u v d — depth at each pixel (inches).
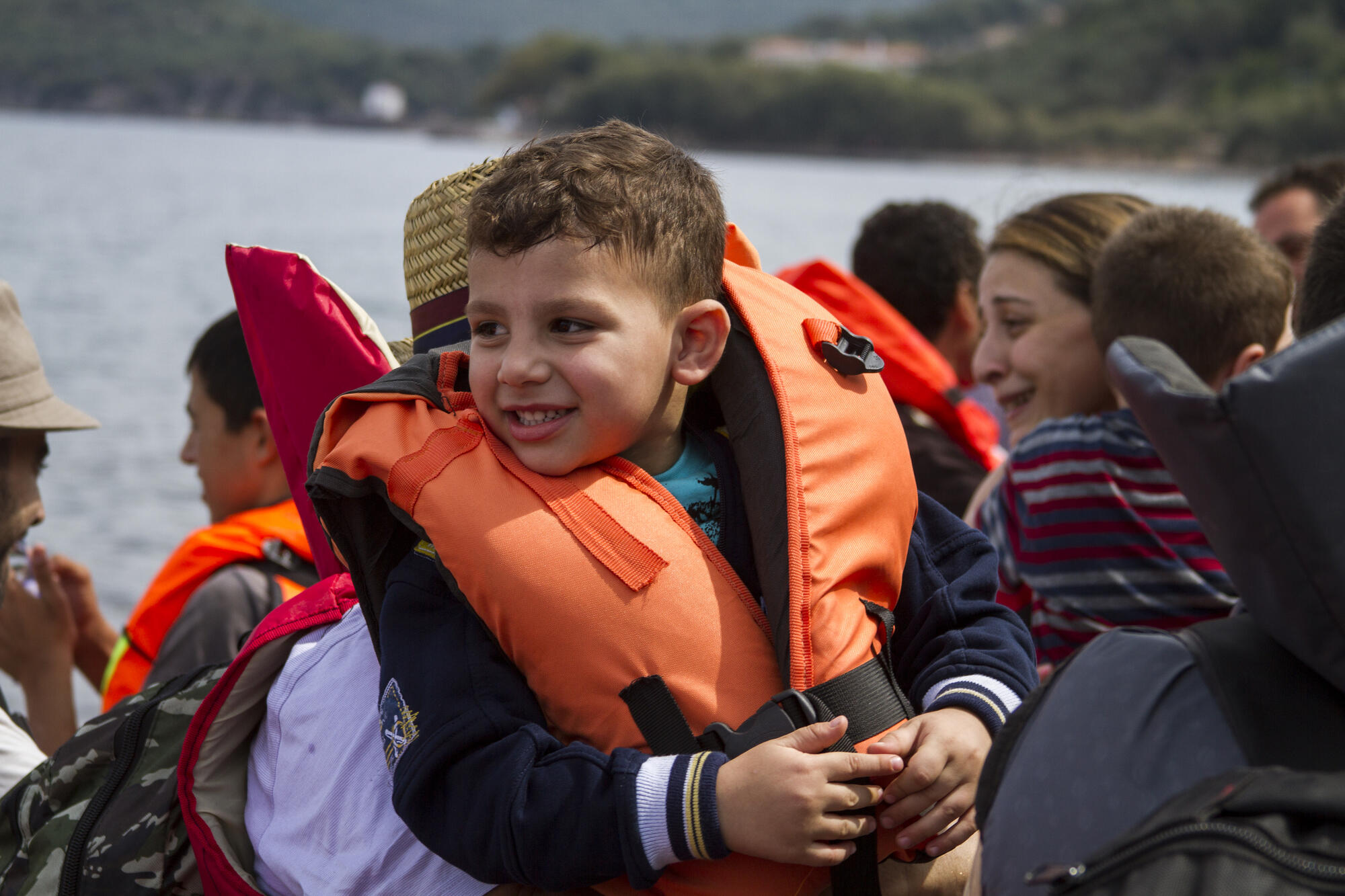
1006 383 107.0
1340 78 4394.7
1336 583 33.5
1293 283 91.6
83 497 290.2
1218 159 4057.6
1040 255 104.3
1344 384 33.5
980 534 61.5
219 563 99.2
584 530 50.6
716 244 55.2
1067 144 4495.6
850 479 53.7
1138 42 5260.8
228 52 6599.4
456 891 54.8
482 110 6254.9
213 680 67.9
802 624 49.9
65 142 2893.7
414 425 53.8
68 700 111.0
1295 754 35.2
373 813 57.0
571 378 50.2
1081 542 86.7
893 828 50.0
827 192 1925.4
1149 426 36.9
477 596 50.7
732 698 49.9
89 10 6397.6
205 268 789.9
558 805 47.2
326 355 66.1
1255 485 34.0
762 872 48.9
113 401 396.8
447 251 65.5
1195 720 36.4
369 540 55.3
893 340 127.0
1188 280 87.0
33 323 538.6
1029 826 38.5
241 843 62.1
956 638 55.4
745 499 54.2
